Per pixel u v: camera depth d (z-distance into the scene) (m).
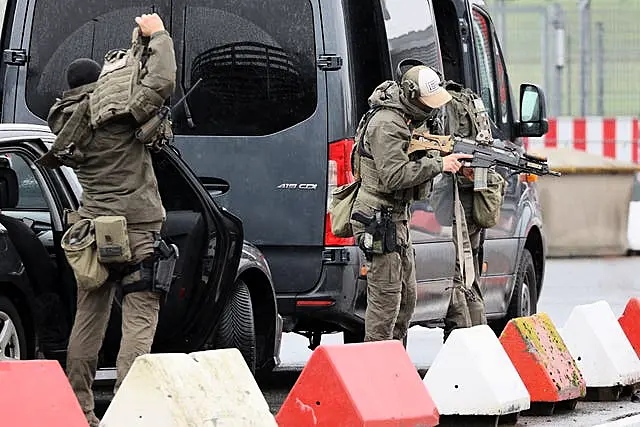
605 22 79.12
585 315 29.58
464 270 30.28
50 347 24.83
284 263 30.20
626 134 75.94
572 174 68.19
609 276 57.97
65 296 24.78
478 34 36.09
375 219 26.44
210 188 30.38
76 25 31.06
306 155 30.11
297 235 30.12
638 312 31.38
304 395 21.62
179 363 19.19
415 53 31.81
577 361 29.53
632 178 68.94
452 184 30.08
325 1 30.08
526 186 37.62
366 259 26.67
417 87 26.08
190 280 26.28
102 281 23.08
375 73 30.53
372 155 26.36
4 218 24.22
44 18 31.16
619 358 29.72
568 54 79.88
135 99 22.73
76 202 25.11
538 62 81.19
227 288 26.81
